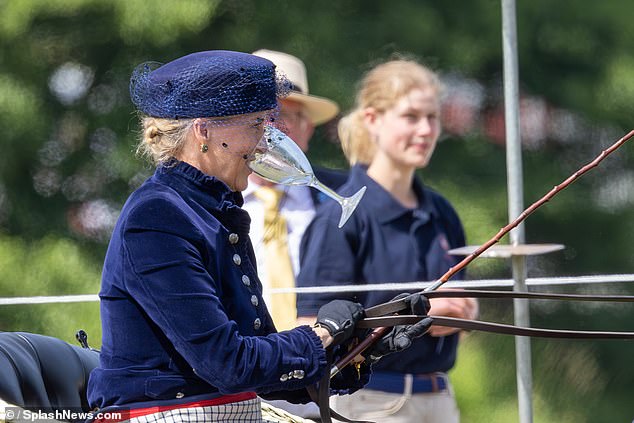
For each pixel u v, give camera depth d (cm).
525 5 3853
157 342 1038
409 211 1522
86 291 3456
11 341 1143
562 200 3916
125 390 1036
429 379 1473
